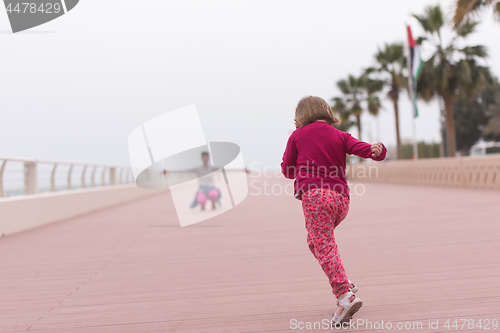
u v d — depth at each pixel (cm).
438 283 374
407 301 329
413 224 746
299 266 471
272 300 351
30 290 416
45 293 404
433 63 2878
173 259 543
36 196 993
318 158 287
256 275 438
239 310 329
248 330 286
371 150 270
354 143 282
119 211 1362
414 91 2539
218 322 304
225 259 527
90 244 696
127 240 725
